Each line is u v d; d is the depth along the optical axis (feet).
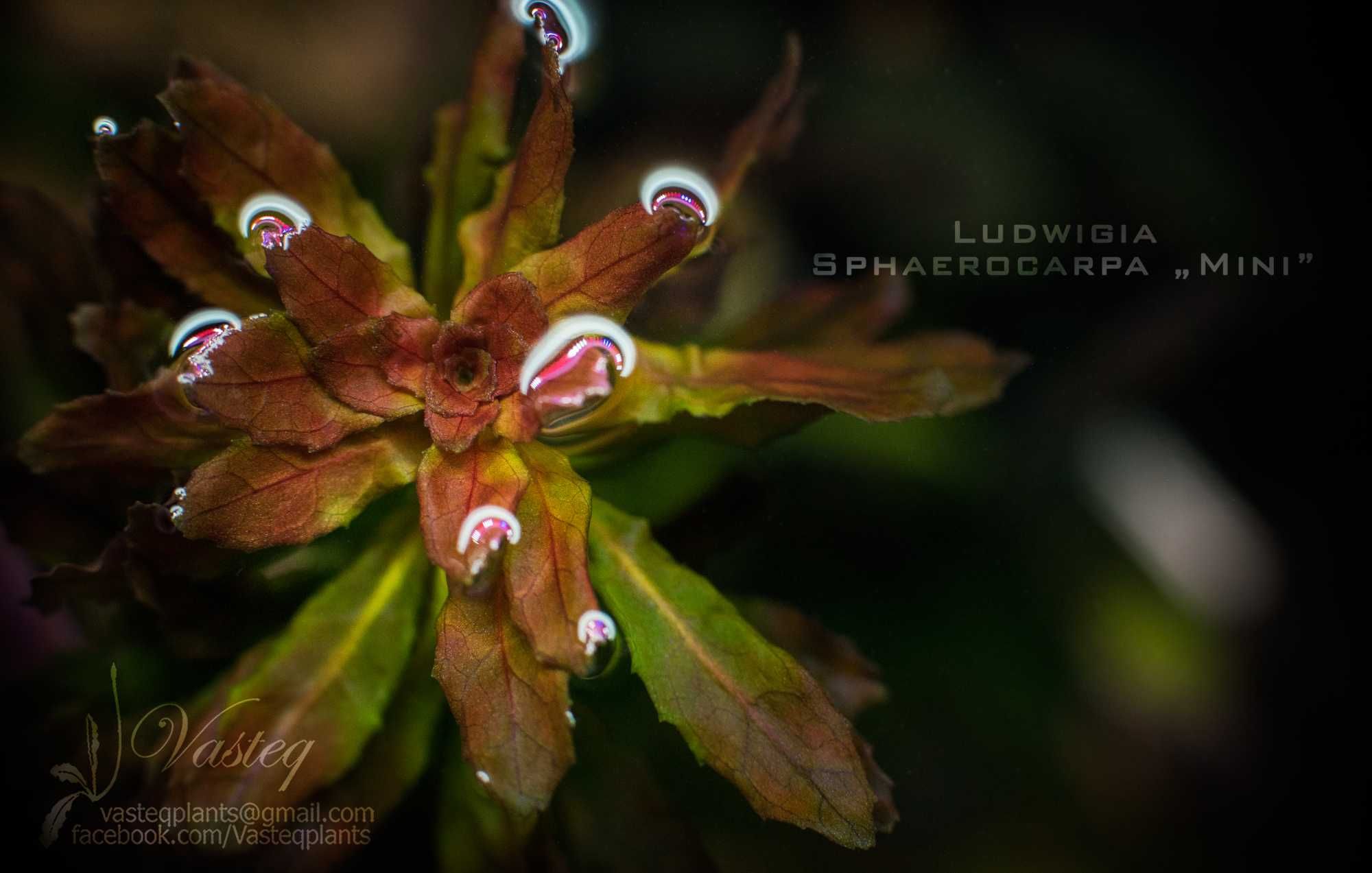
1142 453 0.61
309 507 0.42
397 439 0.42
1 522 0.46
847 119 0.60
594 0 0.53
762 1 0.58
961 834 0.51
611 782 0.45
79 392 0.48
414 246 0.47
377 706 0.43
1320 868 0.53
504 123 0.45
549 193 0.42
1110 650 0.54
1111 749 0.53
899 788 0.51
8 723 0.46
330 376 0.41
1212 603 0.58
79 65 0.53
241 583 0.44
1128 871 0.52
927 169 0.60
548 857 0.44
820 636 0.47
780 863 0.48
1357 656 0.57
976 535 0.55
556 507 0.42
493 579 0.41
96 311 0.45
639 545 0.44
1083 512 0.58
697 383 0.44
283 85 0.54
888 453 0.54
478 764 0.41
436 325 0.42
